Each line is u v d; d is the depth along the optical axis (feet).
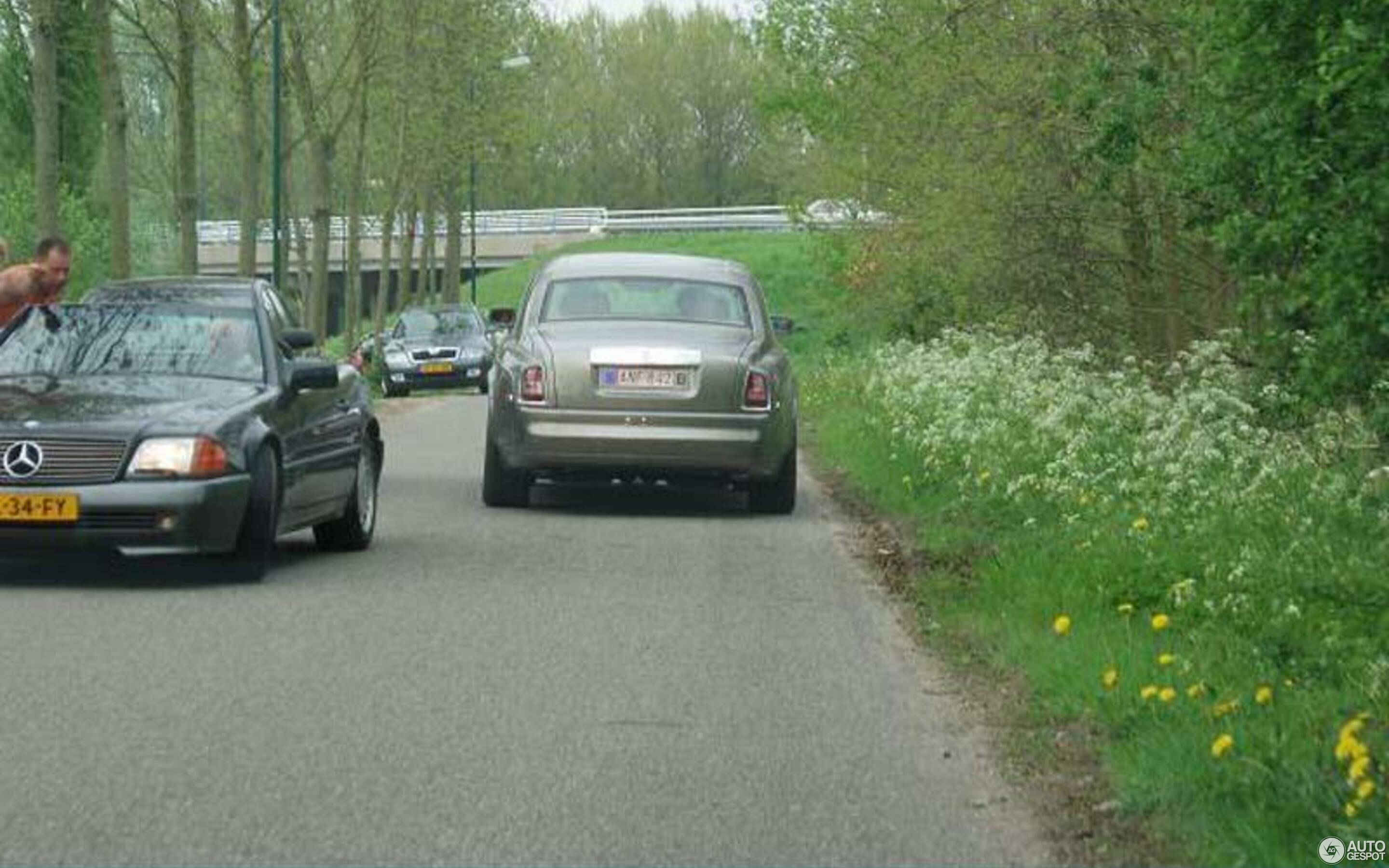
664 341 66.64
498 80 206.28
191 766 28.96
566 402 65.98
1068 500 55.16
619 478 67.05
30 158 165.27
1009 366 79.87
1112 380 75.97
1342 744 25.04
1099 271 103.55
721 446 65.82
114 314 53.42
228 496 47.14
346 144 216.13
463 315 192.54
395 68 187.01
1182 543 45.34
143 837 25.09
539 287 70.49
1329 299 44.55
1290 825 24.40
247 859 24.21
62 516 46.09
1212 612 38.58
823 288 155.84
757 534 62.44
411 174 208.95
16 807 26.48
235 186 339.16
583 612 44.62
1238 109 49.60
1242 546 43.86
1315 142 44.96
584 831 25.79
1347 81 41.60
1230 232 50.70
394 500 71.67
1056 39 85.25
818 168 148.97
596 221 409.08
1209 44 49.08
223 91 176.76
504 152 212.23
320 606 44.83
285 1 152.15
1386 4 40.91
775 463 66.95
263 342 52.75
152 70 224.33
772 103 154.71
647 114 458.09
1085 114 76.89
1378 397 52.60
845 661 39.11
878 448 86.28
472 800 27.27
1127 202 94.27
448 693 34.86
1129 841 25.55
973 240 101.60
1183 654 35.50
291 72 163.43
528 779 28.55
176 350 52.16
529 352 66.90
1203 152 51.21
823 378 153.79
